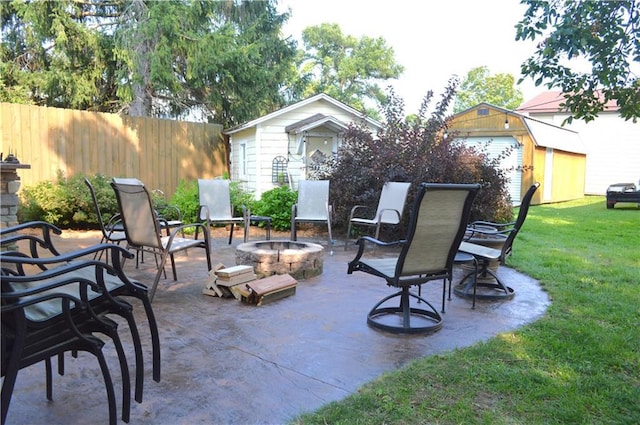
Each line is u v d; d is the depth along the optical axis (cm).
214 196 708
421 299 352
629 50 398
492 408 211
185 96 1390
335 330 320
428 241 315
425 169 711
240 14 1519
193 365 257
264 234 809
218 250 637
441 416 204
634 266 539
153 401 216
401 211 647
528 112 2184
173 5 1071
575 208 1406
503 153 846
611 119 1989
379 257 603
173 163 1074
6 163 465
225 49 1220
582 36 385
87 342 179
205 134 1151
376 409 210
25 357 165
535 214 1202
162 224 561
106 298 192
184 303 378
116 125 959
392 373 248
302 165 1137
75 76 1177
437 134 764
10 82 1184
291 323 332
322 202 710
